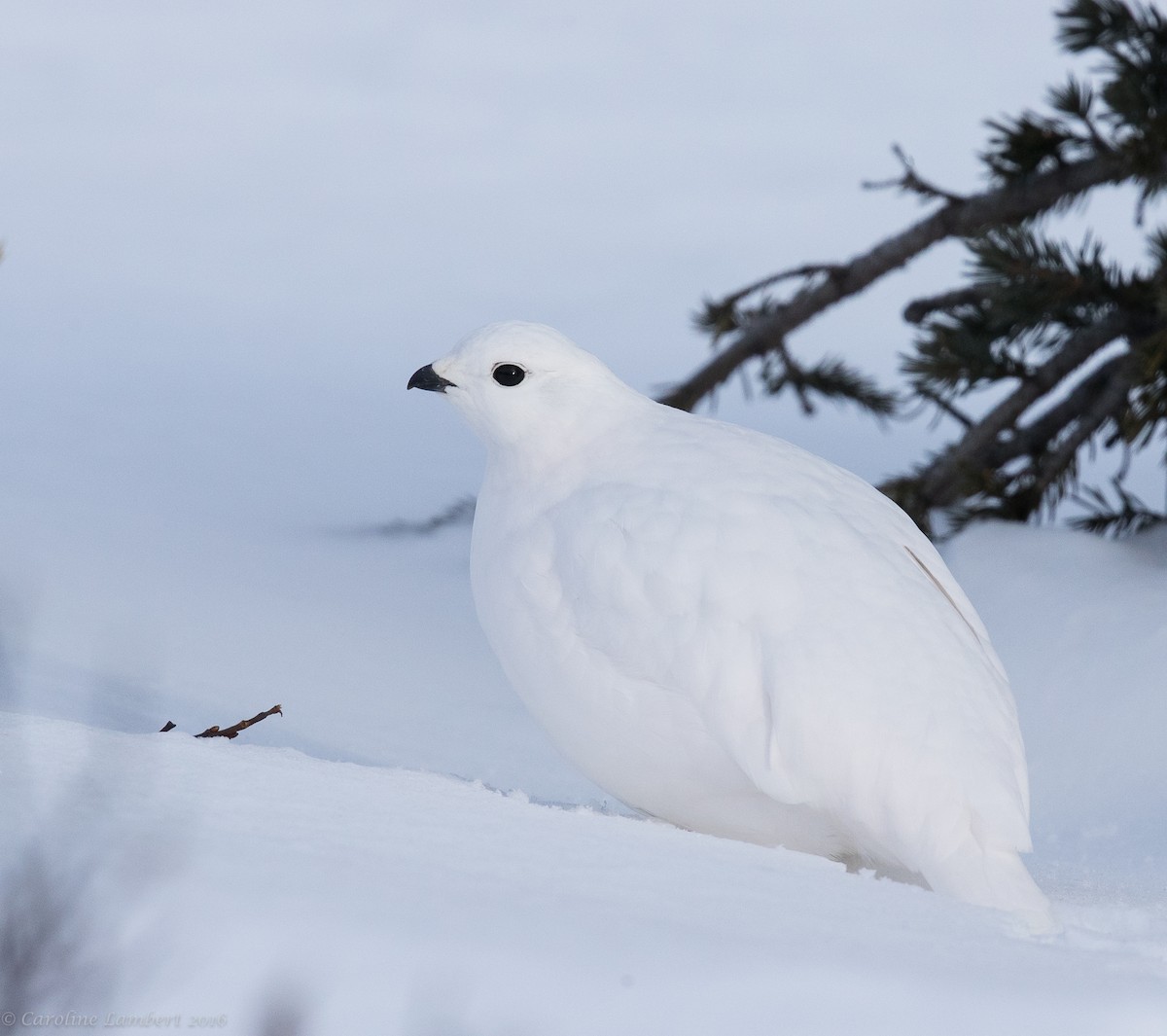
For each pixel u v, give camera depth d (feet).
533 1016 10.29
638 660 18.79
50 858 10.82
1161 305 38.37
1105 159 40.81
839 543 19.11
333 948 10.36
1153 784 28.17
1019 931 14.55
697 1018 10.57
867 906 14.16
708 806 19.25
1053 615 34.83
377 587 42.22
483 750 28.50
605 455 20.90
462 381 21.66
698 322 48.21
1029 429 42.98
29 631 28.25
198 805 13.42
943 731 17.72
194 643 32.68
